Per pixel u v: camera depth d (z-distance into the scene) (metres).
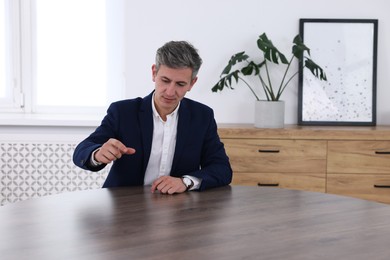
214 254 1.41
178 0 3.74
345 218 1.76
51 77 4.00
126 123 2.21
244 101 3.80
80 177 3.78
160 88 2.08
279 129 3.39
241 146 3.40
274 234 1.58
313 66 3.50
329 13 3.75
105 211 1.80
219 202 1.95
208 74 3.79
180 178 2.13
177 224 1.67
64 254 1.39
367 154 3.40
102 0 3.93
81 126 3.75
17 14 3.94
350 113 3.72
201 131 2.30
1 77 3.99
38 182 3.78
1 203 3.79
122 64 3.96
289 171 3.41
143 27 3.75
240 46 3.77
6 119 3.67
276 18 3.75
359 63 3.72
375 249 1.46
